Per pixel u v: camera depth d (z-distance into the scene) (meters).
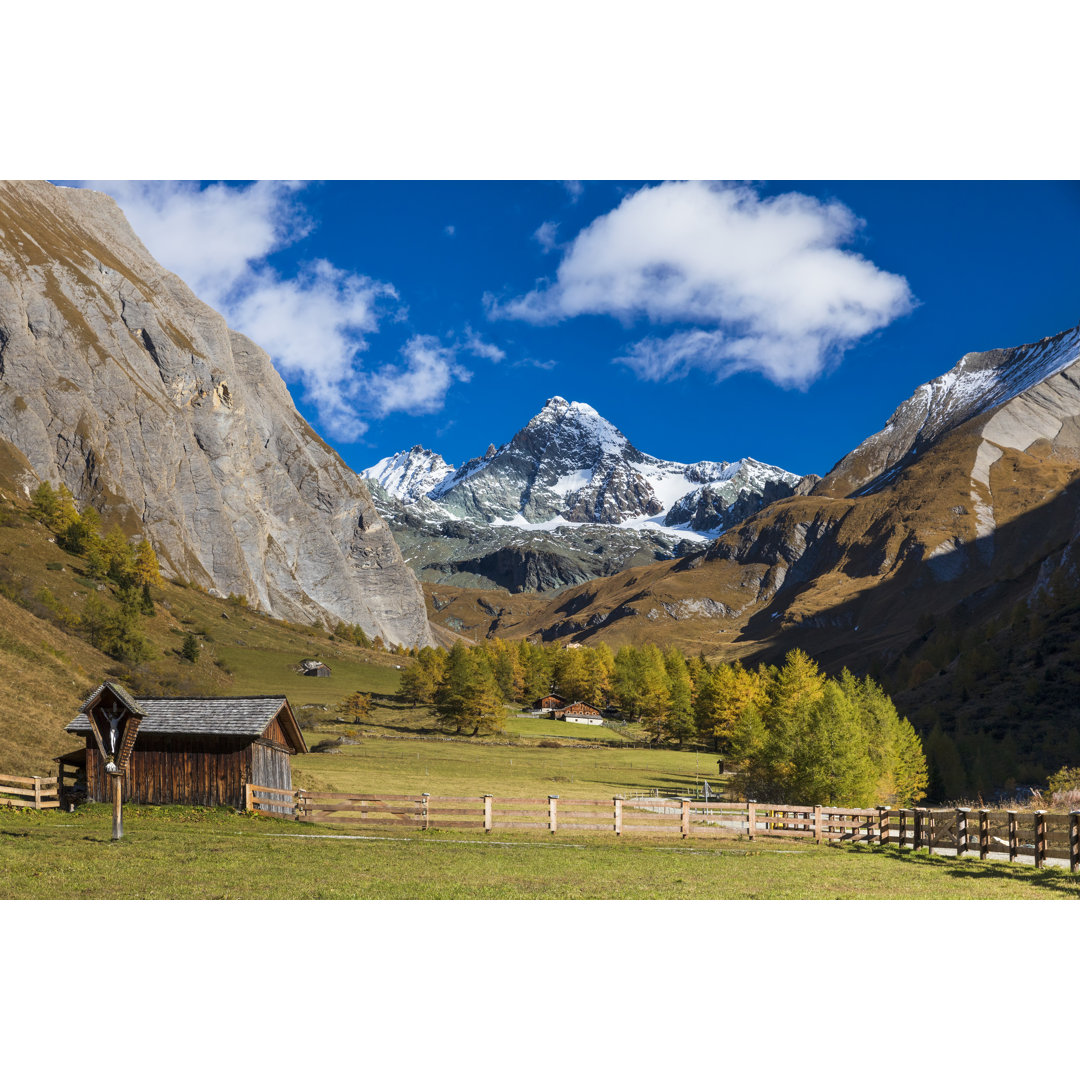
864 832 35.31
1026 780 84.31
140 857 22.70
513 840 30.06
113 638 119.81
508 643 185.12
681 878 23.31
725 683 103.25
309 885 20.25
